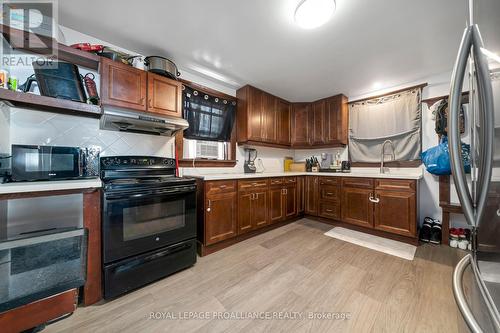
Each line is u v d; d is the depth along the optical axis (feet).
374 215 8.65
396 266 6.19
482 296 1.80
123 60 6.12
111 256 4.69
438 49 6.70
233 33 6.02
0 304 1.69
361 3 4.77
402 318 4.15
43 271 2.24
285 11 5.14
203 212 7.02
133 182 5.13
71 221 4.55
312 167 12.05
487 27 1.70
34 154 4.49
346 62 7.61
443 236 7.80
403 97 9.51
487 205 1.74
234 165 10.12
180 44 6.61
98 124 6.29
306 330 3.87
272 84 9.68
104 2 4.86
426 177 8.91
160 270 5.45
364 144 10.82
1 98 4.20
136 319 4.14
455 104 1.88
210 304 4.58
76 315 4.22
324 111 11.54
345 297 4.81
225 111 9.84
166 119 6.37
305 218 11.48
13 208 4.41
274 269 6.06
